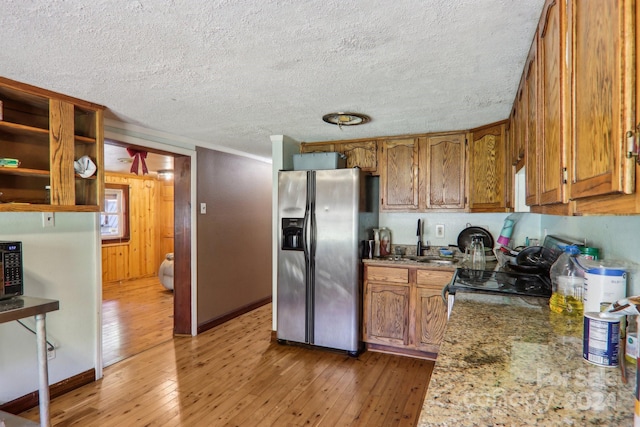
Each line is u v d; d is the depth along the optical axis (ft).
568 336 4.17
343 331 10.53
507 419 2.52
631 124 1.81
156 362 10.09
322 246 10.68
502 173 9.17
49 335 8.12
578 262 4.95
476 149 10.10
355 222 10.37
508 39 4.96
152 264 23.59
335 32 4.80
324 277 10.69
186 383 8.84
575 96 2.79
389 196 11.30
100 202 8.15
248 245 15.34
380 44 5.15
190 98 7.59
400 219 12.11
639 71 1.76
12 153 7.54
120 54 5.48
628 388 2.93
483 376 3.17
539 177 4.31
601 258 5.15
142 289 19.62
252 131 10.77
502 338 4.12
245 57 5.58
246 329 12.94
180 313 12.27
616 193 2.06
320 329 10.78
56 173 7.28
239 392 8.41
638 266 3.96
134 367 9.77
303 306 10.95
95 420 7.28
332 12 4.32
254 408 7.73
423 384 8.79
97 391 8.45
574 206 2.93
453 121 9.39
